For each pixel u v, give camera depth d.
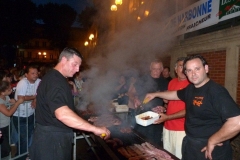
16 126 3.59
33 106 3.76
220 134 1.85
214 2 4.64
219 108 1.91
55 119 2.09
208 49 4.98
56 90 1.94
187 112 2.28
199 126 2.13
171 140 2.98
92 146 3.73
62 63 2.13
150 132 3.44
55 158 2.11
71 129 2.30
